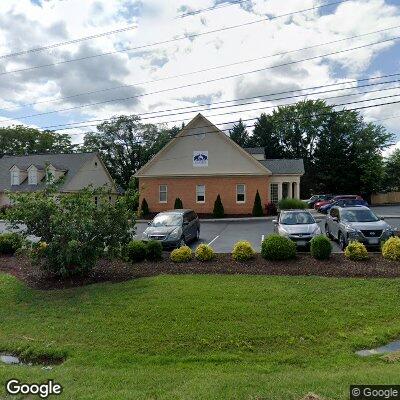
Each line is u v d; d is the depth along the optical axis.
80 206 10.90
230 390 4.78
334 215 15.82
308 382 4.95
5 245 15.14
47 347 6.96
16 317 8.51
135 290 9.66
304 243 13.66
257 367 5.93
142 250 12.47
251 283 9.89
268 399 4.47
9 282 11.23
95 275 11.31
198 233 18.91
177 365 6.11
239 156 31.92
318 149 57.41
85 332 7.52
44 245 11.14
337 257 11.86
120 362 6.26
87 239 10.94
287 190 35.44
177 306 8.45
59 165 41.00
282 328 7.36
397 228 20.08
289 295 8.93
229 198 32.03
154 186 32.81
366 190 54.59
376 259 11.48
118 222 11.25
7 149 59.16
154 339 7.09
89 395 4.82
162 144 57.66
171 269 11.50
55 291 10.14
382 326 7.50
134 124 55.94
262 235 19.77
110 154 56.75
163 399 4.61
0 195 40.16
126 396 4.73
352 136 56.12
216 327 7.44
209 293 9.16
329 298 8.74
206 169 32.19
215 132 32.09
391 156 57.75
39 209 10.70
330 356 6.36
